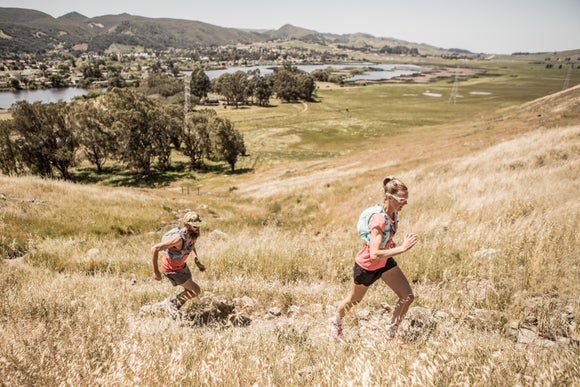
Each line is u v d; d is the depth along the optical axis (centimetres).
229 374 281
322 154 7850
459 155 3123
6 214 1308
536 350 307
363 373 247
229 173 6675
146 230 1625
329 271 660
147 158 6631
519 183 1277
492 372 252
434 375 243
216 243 995
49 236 1234
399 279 380
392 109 15275
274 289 577
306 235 1379
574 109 4844
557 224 671
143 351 314
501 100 16462
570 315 408
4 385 275
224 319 473
